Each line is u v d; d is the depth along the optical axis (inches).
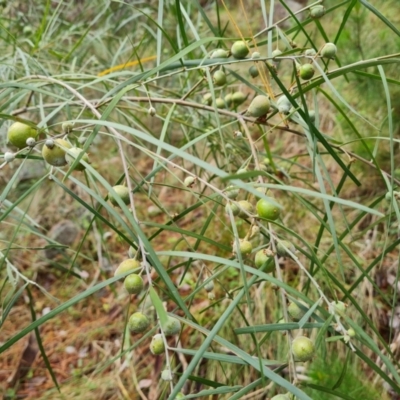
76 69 19.0
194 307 21.0
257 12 32.9
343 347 17.1
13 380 21.6
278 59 8.5
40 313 24.7
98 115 7.7
